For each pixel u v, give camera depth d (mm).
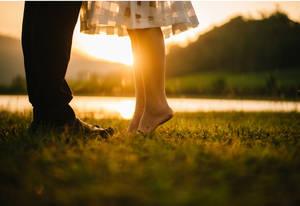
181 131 1865
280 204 745
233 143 1484
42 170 990
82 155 1125
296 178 911
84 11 1732
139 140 1478
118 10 1545
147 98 1692
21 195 818
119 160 1077
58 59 1496
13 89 10844
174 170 948
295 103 4844
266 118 3369
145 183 877
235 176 926
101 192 795
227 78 28156
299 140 1613
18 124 2189
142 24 1528
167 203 731
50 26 1436
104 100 8633
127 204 746
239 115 3891
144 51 1610
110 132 1772
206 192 782
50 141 1398
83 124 1744
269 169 1006
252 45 36375
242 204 739
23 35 1578
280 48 33281
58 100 1595
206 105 7211
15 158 1082
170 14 1658
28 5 1552
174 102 8469
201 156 1120
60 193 811
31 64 1551
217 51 38531
